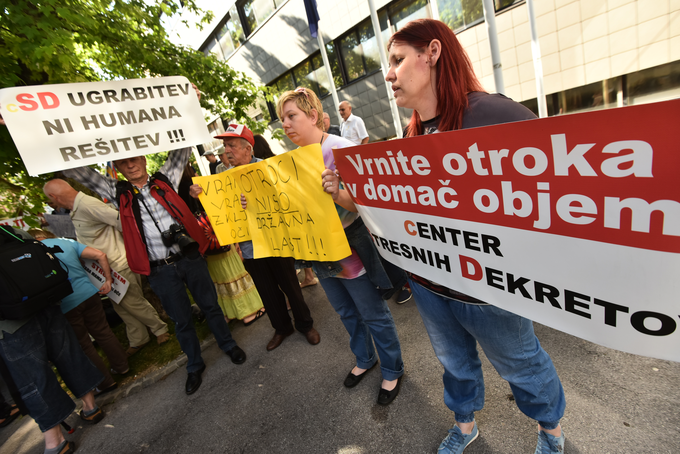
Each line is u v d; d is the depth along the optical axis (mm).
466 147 886
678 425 1382
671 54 4996
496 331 1145
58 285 2119
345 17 8461
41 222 4047
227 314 3299
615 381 1643
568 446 1415
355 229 1662
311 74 10305
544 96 5766
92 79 3807
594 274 785
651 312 727
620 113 593
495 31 3965
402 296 2857
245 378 2479
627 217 676
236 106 4574
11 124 1856
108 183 2424
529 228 863
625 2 5117
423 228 1180
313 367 2391
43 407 2086
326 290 1938
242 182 1956
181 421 2232
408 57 1010
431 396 1865
